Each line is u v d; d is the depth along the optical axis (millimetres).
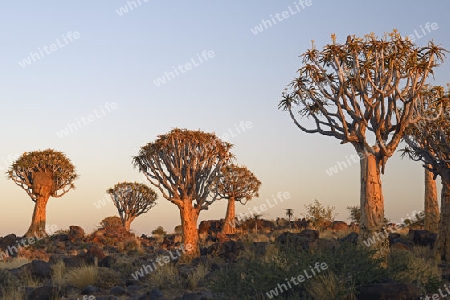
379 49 12117
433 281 8914
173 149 19641
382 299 7367
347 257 8148
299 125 13633
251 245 18031
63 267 13469
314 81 12938
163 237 35938
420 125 15430
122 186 37969
